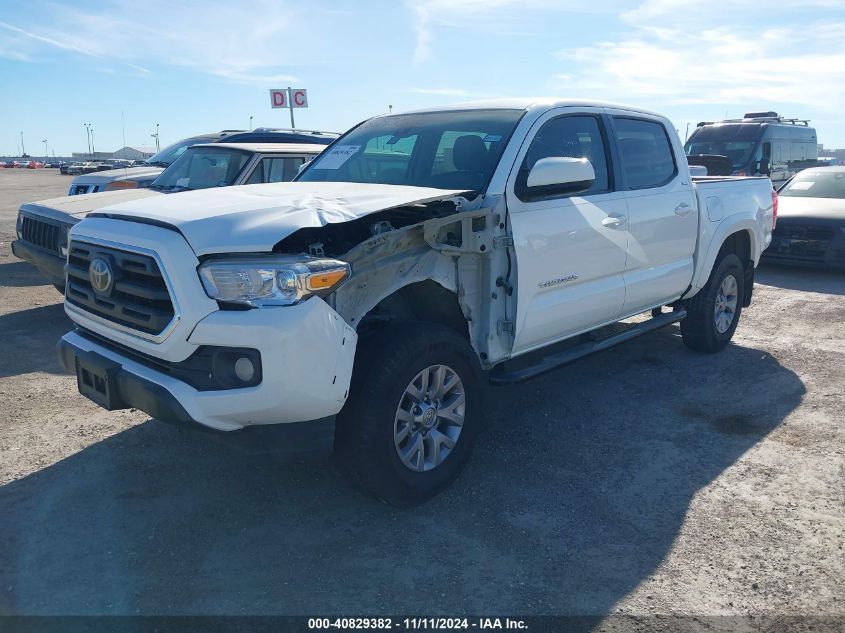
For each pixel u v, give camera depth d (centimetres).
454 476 383
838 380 579
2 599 291
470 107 486
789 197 1160
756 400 532
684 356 645
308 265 307
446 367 372
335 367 315
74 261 377
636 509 371
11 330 689
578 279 459
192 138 1236
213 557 323
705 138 1814
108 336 350
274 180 855
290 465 414
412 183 448
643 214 512
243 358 304
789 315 806
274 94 1647
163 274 311
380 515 362
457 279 392
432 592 301
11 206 2153
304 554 327
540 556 328
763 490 392
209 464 413
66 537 337
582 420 491
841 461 428
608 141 499
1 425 461
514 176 414
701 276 594
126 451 427
